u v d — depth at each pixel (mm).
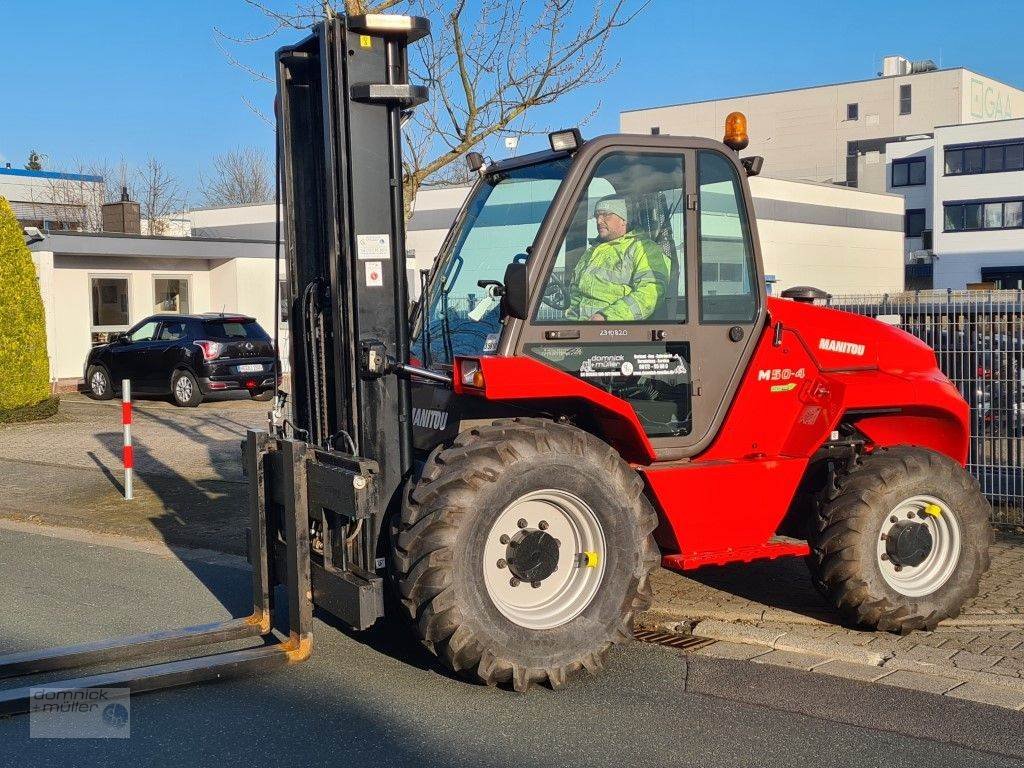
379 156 5703
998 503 9289
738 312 6258
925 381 6695
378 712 5070
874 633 6438
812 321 6574
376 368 5594
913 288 64750
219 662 5434
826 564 6344
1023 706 5203
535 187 6066
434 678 5547
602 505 5426
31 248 22797
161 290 26062
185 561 8430
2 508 10602
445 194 36344
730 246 6215
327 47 5676
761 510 6203
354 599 5340
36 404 17781
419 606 5145
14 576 7934
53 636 6395
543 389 5406
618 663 5828
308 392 6160
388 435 5719
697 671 5703
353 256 5695
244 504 10719
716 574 7828
